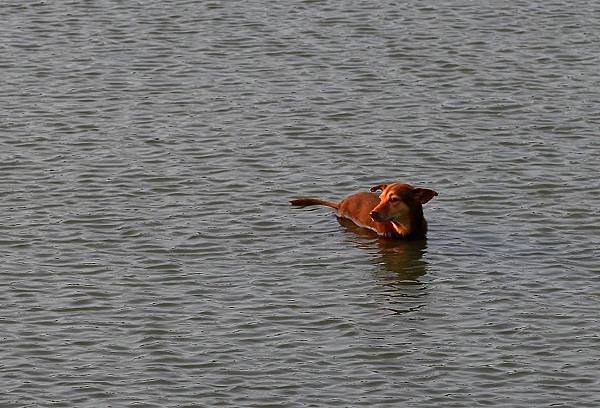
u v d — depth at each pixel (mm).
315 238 21969
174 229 22141
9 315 19141
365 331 18844
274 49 31219
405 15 33281
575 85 28953
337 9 33719
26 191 23625
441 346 18422
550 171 24500
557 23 32656
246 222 22484
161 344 18391
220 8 33844
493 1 34250
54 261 20891
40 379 17484
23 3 34156
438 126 26812
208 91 28781
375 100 28250
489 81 29250
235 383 17438
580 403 16969
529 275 20531
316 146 25859
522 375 17641
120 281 20234
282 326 18969
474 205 23156
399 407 16891
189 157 25250
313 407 16859
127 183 24016
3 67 30109
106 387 17297
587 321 19031
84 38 31906
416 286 20281
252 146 25828
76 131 26562
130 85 29109
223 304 19594
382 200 21859
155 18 33156
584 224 22281
